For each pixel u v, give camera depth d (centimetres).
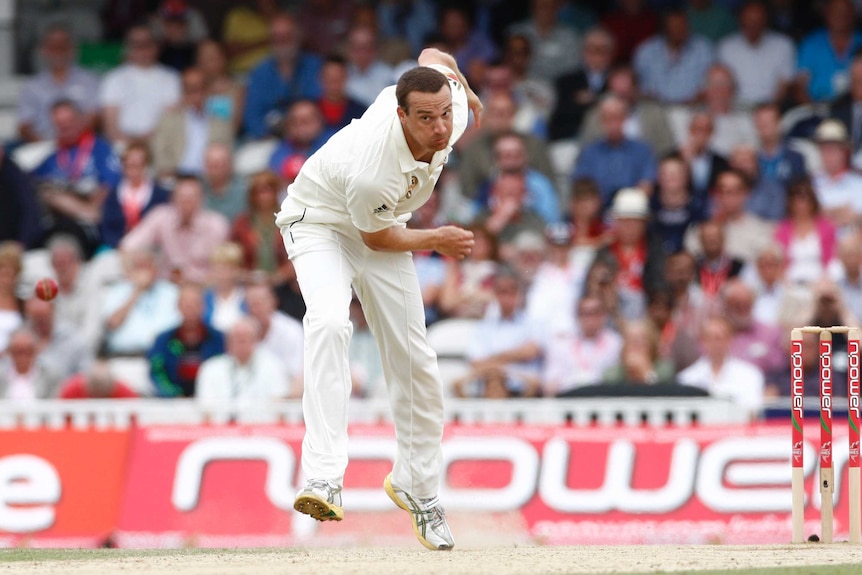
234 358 3362
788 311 3625
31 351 3506
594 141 4153
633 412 2947
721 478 2852
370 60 4472
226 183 4075
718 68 4319
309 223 1733
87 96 4609
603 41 4456
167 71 4572
